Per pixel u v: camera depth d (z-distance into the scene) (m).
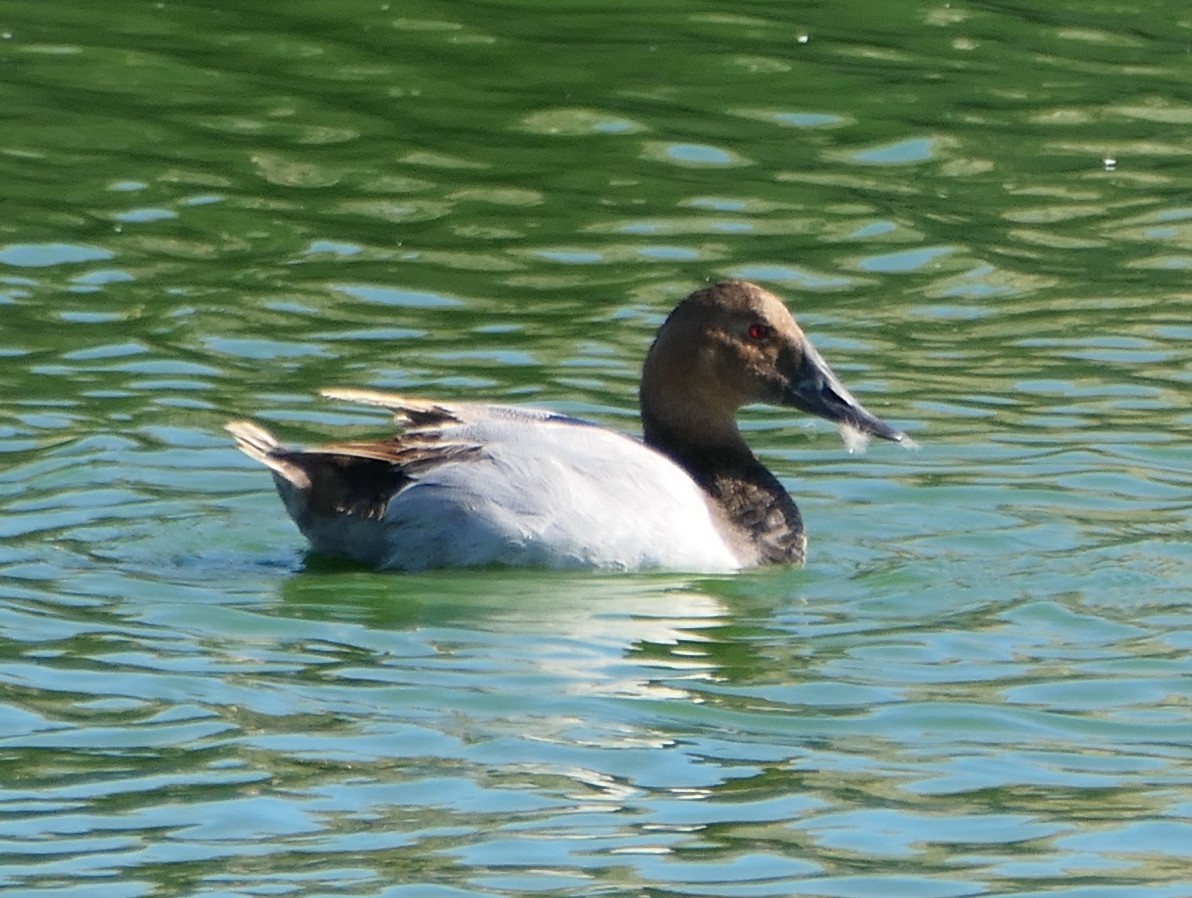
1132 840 9.48
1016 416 15.36
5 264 17.48
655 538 12.68
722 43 22.70
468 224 18.69
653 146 20.25
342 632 11.61
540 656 11.38
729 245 18.44
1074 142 20.69
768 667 11.36
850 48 22.73
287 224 18.56
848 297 17.59
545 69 21.83
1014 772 10.18
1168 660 11.50
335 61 21.86
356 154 19.89
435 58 22.02
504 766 10.09
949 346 16.70
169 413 14.96
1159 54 22.83
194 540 12.95
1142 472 14.35
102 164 19.45
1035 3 24.19
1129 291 17.78
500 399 15.46
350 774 9.96
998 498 13.96
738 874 9.14
